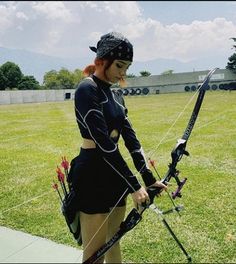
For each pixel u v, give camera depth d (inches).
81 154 78.2
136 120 377.1
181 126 333.7
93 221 79.0
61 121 490.9
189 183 190.1
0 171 231.9
